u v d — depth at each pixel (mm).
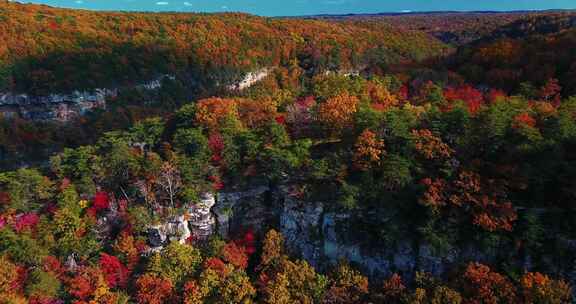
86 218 58219
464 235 50031
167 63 168125
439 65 113250
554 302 40656
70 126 141125
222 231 61562
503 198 49406
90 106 150125
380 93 79188
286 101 85312
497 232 48719
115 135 75250
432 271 51062
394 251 53219
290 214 59312
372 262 54531
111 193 63250
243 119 75188
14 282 48406
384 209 53469
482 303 43000
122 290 51938
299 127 70000
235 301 48469
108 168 64750
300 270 49844
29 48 147625
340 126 65625
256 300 51625
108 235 59094
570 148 51344
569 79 80500
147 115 149000
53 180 67125
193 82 172125
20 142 129125
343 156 58844
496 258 48844
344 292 47719
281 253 55781
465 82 93625
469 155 55469
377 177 56219
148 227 57781
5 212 58812
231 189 62188
